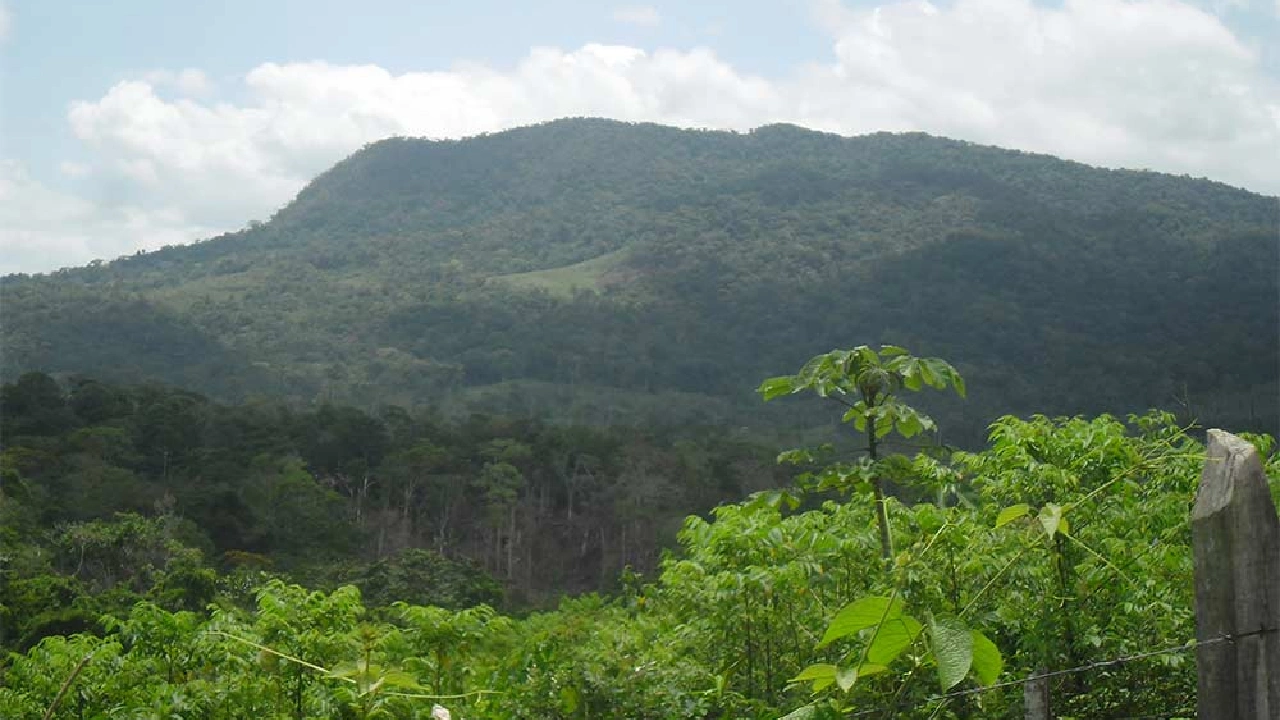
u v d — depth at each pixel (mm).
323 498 43406
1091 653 3924
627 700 4086
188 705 4660
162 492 39969
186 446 47656
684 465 52844
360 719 4094
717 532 4832
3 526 28672
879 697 3207
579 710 4094
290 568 36281
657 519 49281
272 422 52438
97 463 41031
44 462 40500
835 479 4531
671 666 4320
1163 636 3916
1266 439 5098
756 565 4688
